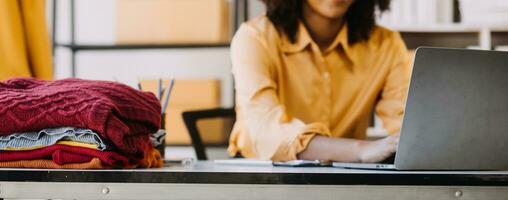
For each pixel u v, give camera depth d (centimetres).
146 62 381
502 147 117
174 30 335
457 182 103
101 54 383
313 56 195
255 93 175
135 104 125
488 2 313
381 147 137
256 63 183
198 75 378
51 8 369
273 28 192
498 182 104
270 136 160
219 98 337
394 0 322
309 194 103
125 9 339
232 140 196
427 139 114
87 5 383
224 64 376
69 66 382
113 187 105
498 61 112
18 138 115
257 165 137
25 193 106
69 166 114
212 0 332
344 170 113
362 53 201
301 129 153
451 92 112
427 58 110
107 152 114
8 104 115
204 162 154
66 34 383
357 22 199
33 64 195
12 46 186
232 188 103
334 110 198
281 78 192
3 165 116
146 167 126
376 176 102
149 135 133
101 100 116
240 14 363
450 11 324
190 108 329
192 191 104
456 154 115
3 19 186
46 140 114
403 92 202
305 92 195
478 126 115
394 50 204
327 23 194
